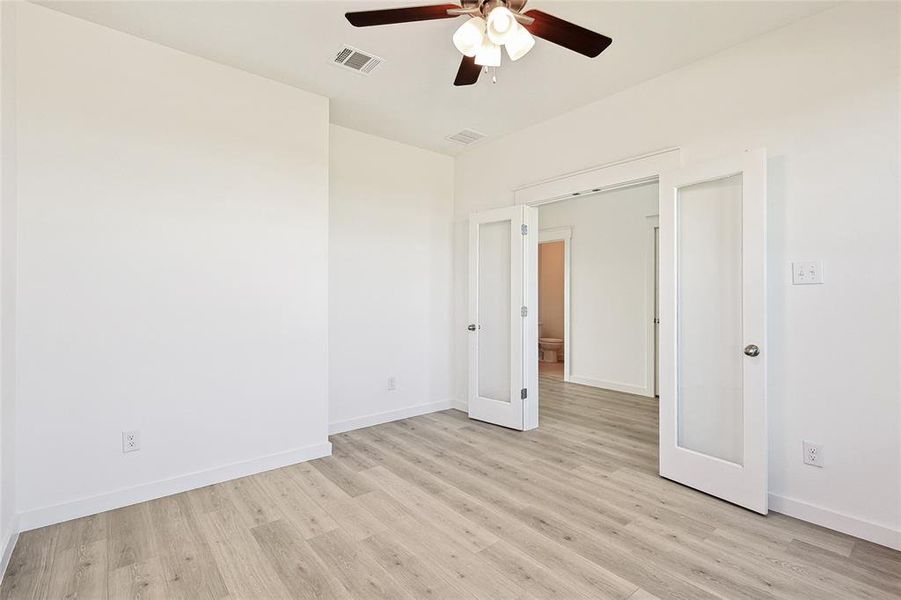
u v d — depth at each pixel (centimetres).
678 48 260
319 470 297
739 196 253
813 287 227
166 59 261
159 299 258
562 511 239
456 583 179
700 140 272
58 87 229
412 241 433
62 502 229
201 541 210
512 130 391
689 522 227
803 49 231
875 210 210
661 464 283
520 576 183
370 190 402
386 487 270
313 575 184
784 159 238
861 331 213
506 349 407
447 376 463
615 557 196
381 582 180
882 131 208
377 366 407
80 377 234
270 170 300
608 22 235
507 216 395
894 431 205
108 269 243
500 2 181
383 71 289
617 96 318
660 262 284
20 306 218
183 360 266
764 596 170
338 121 371
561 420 418
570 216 610
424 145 430
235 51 266
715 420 264
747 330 239
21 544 206
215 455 277
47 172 226
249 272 291
